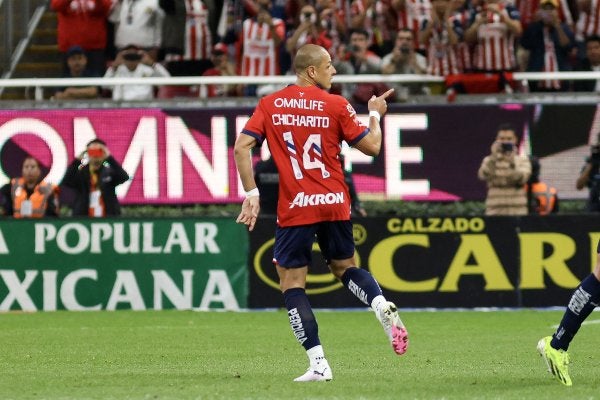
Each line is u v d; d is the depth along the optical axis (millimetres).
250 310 52500
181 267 52844
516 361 31828
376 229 52344
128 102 56875
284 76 59156
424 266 52250
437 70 59375
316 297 52500
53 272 53281
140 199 56562
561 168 55531
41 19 69562
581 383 25750
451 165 55781
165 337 40625
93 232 53188
